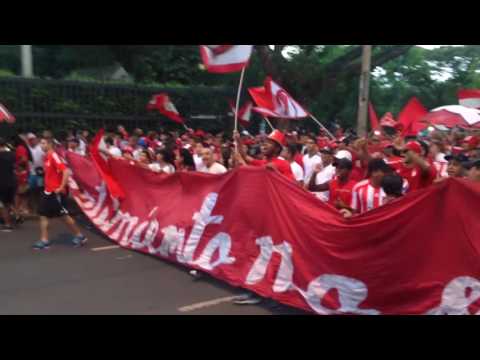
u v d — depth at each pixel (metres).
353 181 5.96
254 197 5.84
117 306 5.55
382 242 4.57
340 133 15.70
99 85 14.41
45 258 7.55
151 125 15.60
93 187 9.13
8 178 9.53
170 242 7.21
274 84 7.82
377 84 34.03
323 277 4.97
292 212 5.29
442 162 7.58
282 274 5.40
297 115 7.96
